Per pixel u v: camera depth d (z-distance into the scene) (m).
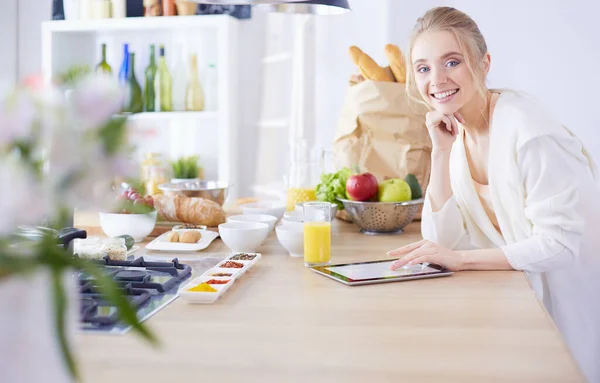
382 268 1.48
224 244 1.82
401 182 1.98
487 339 0.98
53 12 3.74
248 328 1.04
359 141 2.26
